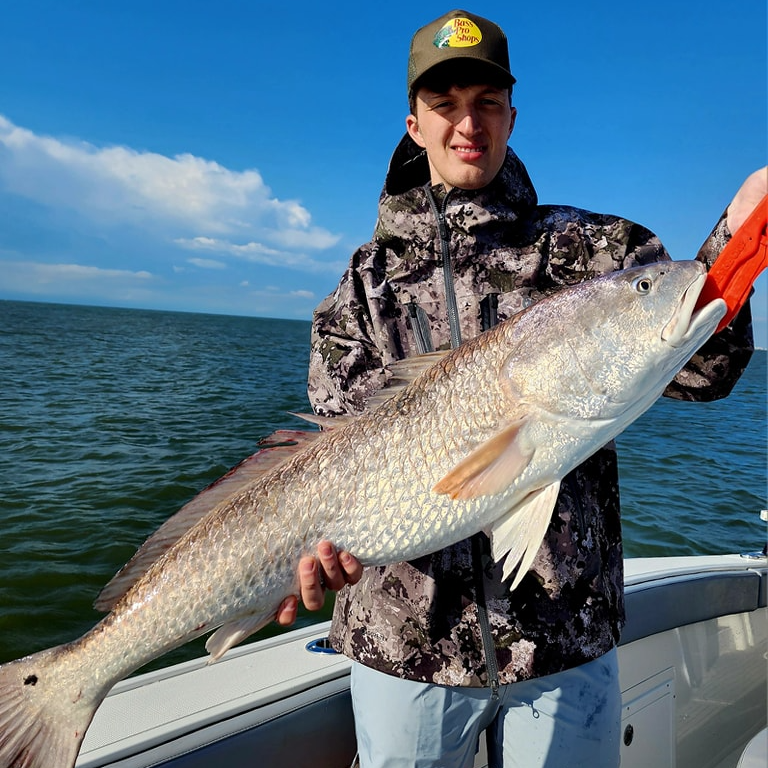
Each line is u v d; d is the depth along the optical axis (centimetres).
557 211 237
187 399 1733
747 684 348
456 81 212
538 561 198
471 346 210
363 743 211
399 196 237
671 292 192
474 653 196
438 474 199
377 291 233
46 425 1241
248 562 203
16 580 559
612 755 203
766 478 991
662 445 1260
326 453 208
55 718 202
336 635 218
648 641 309
